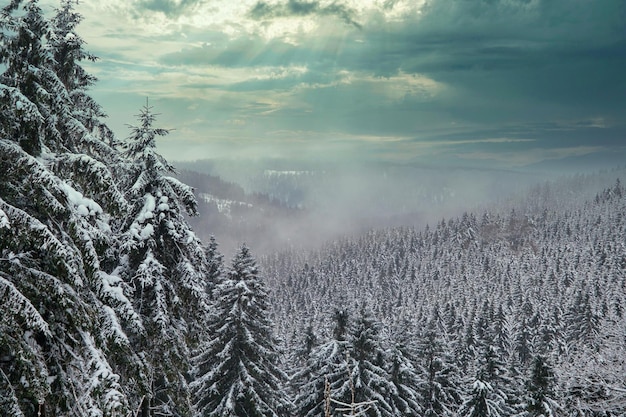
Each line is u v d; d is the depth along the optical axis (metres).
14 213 8.59
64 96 10.48
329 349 23.70
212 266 27.27
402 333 33.78
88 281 10.40
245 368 19.36
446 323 75.94
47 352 9.56
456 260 183.12
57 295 9.10
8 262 9.18
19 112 8.88
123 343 10.55
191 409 15.23
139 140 14.05
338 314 25.19
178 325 14.70
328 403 5.34
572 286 114.62
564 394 19.39
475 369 32.44
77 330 9.84
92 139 12.24
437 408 32.75
